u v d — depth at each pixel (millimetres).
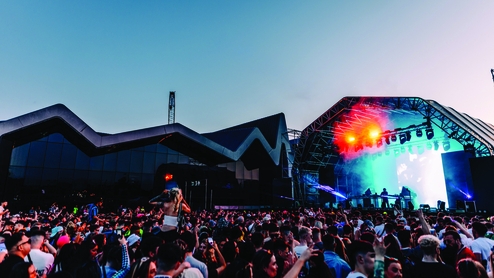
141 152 33156
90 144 27594
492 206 24391
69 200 28500
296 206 36375
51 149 28750
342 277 4762
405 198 33188
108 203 30250
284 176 44031
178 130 31094
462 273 3648
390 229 7477
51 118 24906
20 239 4805
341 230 9664
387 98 27406
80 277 3824
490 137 29391
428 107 26656
